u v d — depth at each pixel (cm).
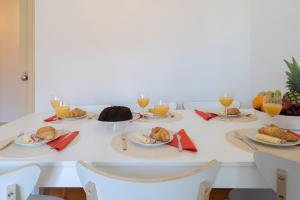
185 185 58
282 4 188
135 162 76
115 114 113
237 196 105
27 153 83
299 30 170
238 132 106
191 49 234
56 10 231
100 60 236
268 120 114
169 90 238
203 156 80
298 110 108
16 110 381
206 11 230
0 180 61
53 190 182
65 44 234
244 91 237
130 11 231
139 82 238
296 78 111
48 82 239
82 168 62
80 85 238
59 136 100
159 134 93
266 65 211
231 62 234
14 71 373
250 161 75
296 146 87
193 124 125
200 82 237
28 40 236
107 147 89
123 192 58
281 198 68
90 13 231
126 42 234
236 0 229
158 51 235
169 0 230
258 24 221
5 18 362
